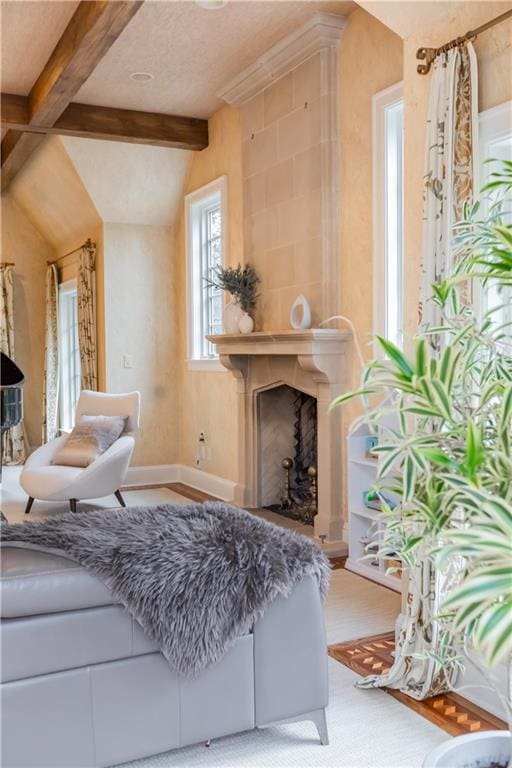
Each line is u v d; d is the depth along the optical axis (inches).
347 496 180.4
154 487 271.3
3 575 74.8
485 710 100.0
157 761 86.9
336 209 179.3
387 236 162.6
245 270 213.8
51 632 75.9
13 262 342.3
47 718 76.0
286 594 85.7
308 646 88.9
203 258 265.3
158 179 263.0
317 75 179.3
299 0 164.1
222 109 235.8
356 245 173.9
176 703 81.9
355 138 172.7
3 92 216.5
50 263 345.4
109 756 78.8
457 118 106.6
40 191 298.8
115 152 250.7
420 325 108.8
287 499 222.8
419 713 99.3
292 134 192.1
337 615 136.5
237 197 230.8
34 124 219.3
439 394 52.4
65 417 346.3
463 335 58.1
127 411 229.1
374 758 87.6
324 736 90.8
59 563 77.5
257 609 83.2
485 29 102.7
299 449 230.2
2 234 339.6
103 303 273.6
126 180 259.6
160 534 83.0
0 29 173.9
